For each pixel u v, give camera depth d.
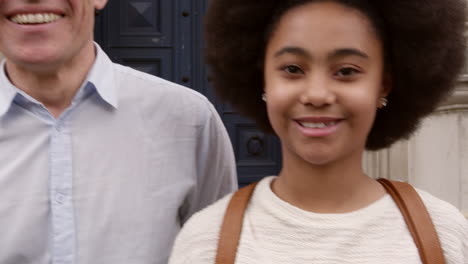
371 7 1.26
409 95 1.42
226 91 1.56
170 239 1.63
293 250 1.23
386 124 1.48
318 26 1.20
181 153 1.69
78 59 1.56
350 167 1.28
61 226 1.50
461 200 3.30
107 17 4.30
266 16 1.37
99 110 1.59
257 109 1.54
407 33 1.33
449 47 1.38
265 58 1.34
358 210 1.27
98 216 1.54
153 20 4.34
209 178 1.85
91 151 1.56
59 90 1.54
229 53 1.47
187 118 1.71
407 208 1.26
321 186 1.28
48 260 1.51
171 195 1.64
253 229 1.29
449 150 3.30
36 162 1.52
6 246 1.49
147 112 1.65
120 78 1.65
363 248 1.22
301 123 1.23
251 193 1.37
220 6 1.48
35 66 1.46
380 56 1.27
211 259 1.30
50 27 1.44
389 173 3.50
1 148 1.52
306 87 1.21
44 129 1.54
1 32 1.46
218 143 1.81
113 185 1.56
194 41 4.36
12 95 1.51
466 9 1.42
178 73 4.36
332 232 1.23
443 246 1.25
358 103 1.21
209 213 1.36
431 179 3.37
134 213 1.57
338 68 1.20
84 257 1.51
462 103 3.19
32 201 1.50
